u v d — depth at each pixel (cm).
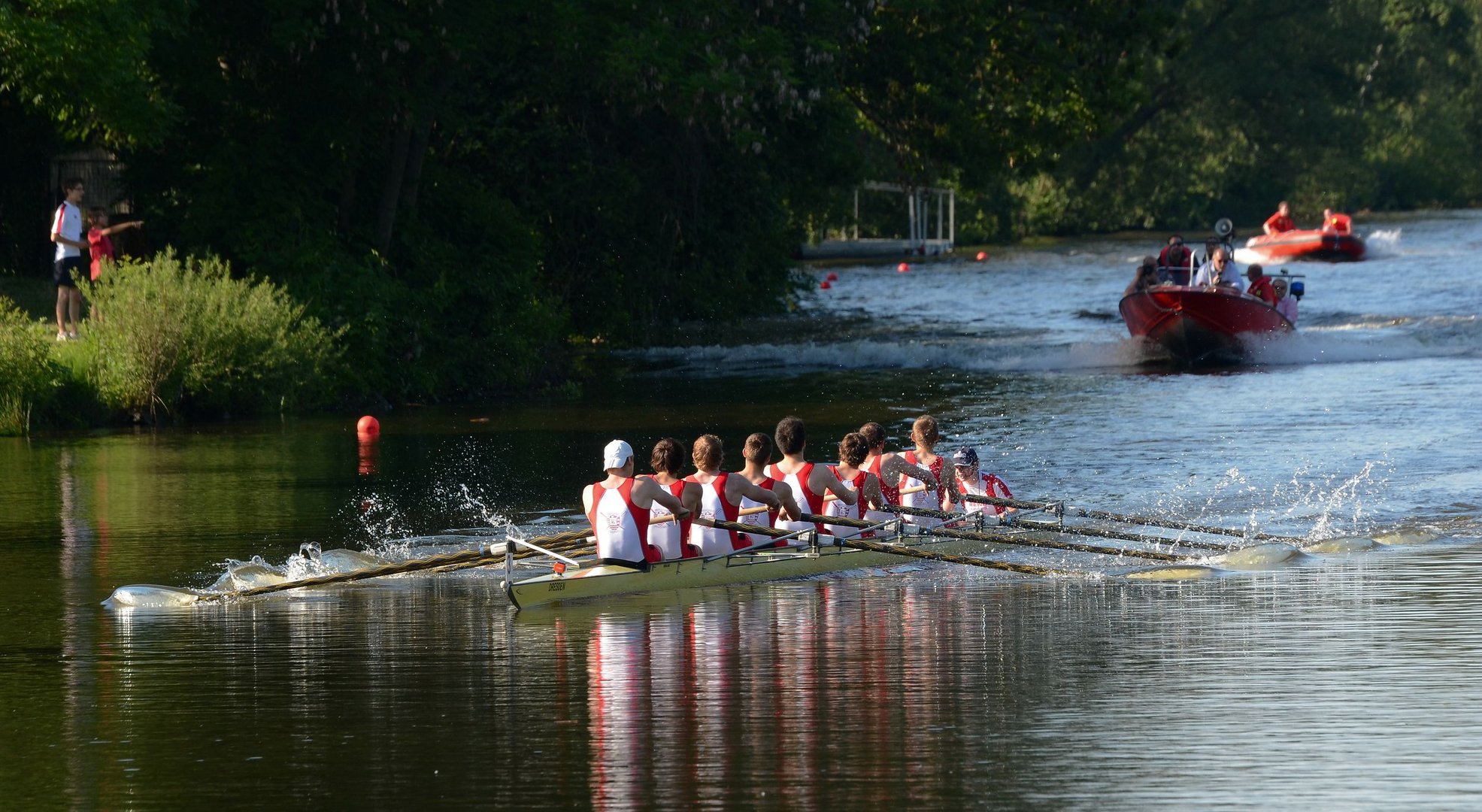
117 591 4131
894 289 19150
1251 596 3997
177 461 6844
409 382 9525
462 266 10225
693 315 13500
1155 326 10638
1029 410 8194
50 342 8394
